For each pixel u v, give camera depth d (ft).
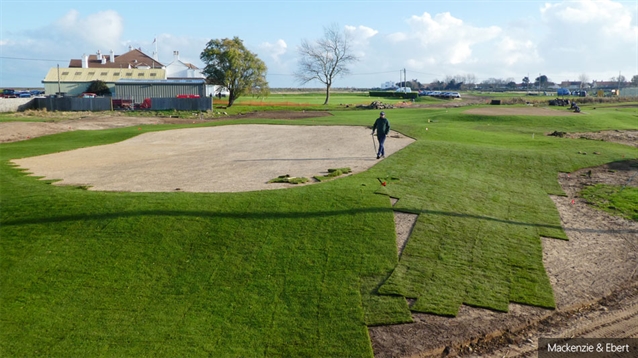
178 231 43.75
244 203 49.06
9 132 123.54
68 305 35.27
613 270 41.55
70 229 44.50
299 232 43.93
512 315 34.47
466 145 90.17
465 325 33.17
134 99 250.57
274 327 33.01
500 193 60.29
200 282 37.63
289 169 68.03
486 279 38.63
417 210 49.62
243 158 78.18
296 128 118.52
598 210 57.57
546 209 56.34
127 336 32.37
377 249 41.52
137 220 45.29
